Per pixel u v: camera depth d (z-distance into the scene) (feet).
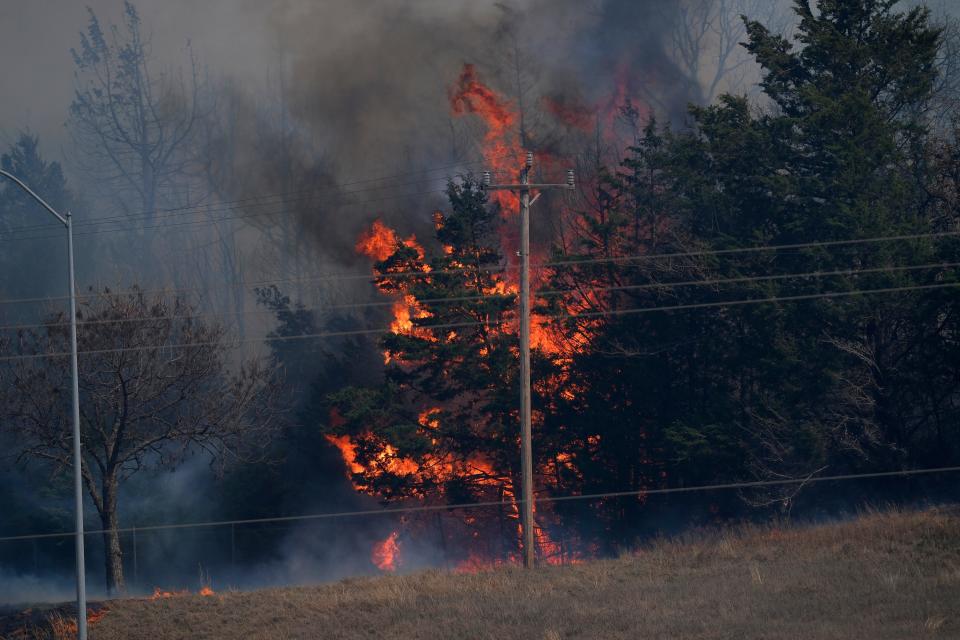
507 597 317.83
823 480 481.87
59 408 422.82
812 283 468.34
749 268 483.92
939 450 482.69
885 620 252.01
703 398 541.34
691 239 523.29
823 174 498.69
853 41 483.92
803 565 324.19
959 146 499.92
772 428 469.57
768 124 516.32
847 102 464.24
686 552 370.94
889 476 465.47
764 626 253.85
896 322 474.49
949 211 492.95
